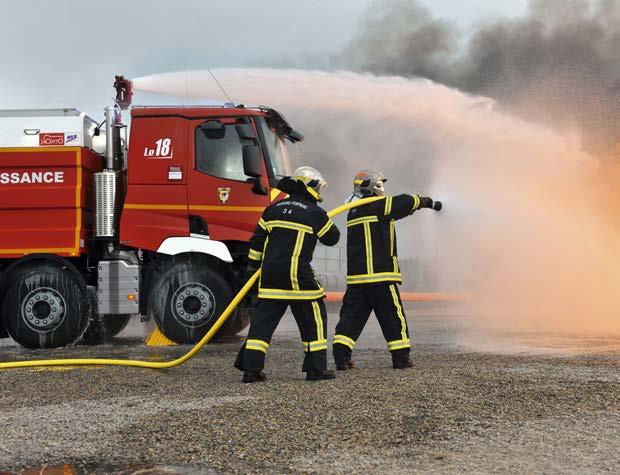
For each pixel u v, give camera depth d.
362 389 4.96
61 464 3.47
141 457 3.56
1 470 3.40
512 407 4.39
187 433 3.93
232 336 10.33
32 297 9.06
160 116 9.18
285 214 5.77
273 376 5.96
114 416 4.35
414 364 6.43
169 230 9.07
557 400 4.58
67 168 9.12
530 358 6.75
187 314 9.05
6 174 9.12
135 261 9.27
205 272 9.07
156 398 4.91
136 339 10.56
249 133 8.91
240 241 9.16
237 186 9.09
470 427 3.96
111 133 9.45
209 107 9.19
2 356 8.05
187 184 9.09
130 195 9.11
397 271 6.29
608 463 3.32
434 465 3.34
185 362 6.93
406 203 6.34
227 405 4.53
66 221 9.10
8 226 9.11
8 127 9.20
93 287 9.31
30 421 4.27
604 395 4.71
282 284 5.62
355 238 6.34
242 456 3.54
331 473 3.26
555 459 3.39
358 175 6.64
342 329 6.29
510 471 3.23
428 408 4.37
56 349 8.90
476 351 7.50
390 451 3.57
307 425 4.03
